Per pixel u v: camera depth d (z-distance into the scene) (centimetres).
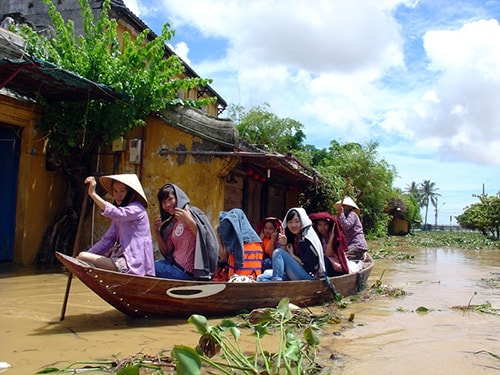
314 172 1448
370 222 2748
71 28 998
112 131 963
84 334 484
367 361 424
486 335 534
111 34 980
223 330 400
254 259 672
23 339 460
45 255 991
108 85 917
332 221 747
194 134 973
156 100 962
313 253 670
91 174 1030
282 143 2495
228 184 1139
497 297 816
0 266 929
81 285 762
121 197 551
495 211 3706
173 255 595
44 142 999
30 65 733
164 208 586
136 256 528
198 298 539
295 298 629
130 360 395
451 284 983
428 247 2417
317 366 404
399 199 3716
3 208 997
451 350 467
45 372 366
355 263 869
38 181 991
